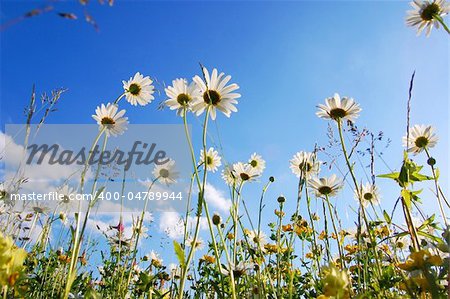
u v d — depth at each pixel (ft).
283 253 1.45
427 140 1.29
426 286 0.52
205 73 1.10
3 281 0.52
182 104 1.11
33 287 1.11
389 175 0.76
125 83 1.35
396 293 0.77
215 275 1.31
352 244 1.32
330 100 1.21
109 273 1.45
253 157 1.68
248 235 1.50
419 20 1.19
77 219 0.86
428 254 0.52
